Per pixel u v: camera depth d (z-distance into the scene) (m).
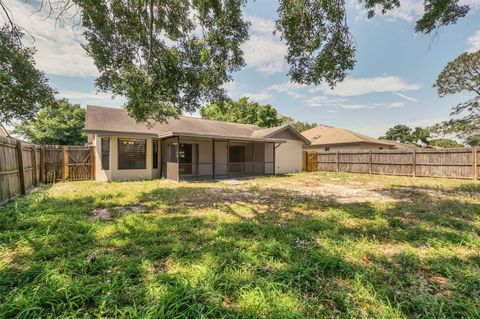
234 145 15.48
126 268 2.38
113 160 10.73
